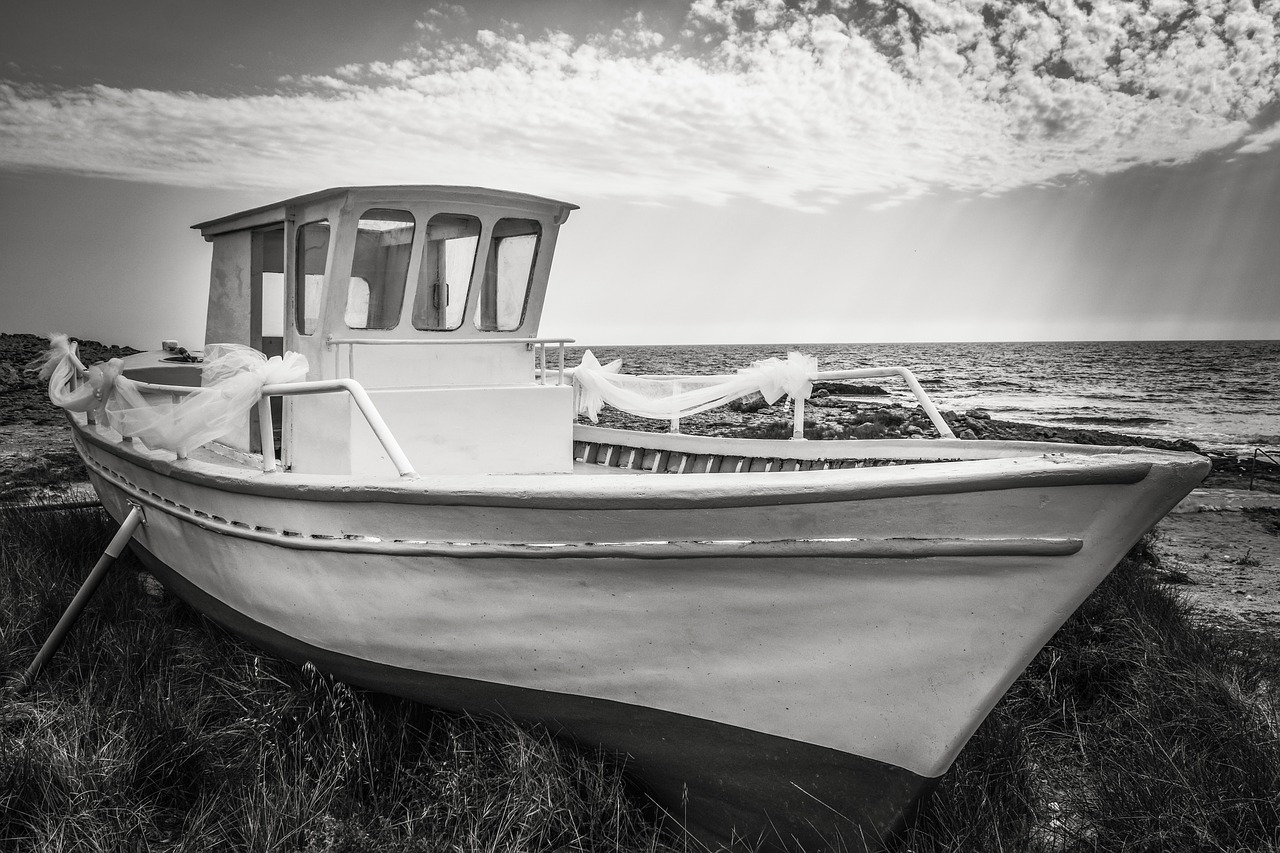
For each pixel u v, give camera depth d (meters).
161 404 5.84
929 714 3.05
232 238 6.16
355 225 4.89
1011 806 3.65
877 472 2.86
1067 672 4.73
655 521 3.06
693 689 3.32
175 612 5.73
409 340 5.13
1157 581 6.73
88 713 4.12
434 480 3.43
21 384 22.50
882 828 3.26
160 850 3.40
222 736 4.07
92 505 7.67
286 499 3.88
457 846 3.30
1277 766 3.65
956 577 2.87
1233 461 17.45
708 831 3.65
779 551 2.98
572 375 7.09
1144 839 3.32
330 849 3.25
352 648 3.97
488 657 3.59
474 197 5.17
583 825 3.46
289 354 4.36
